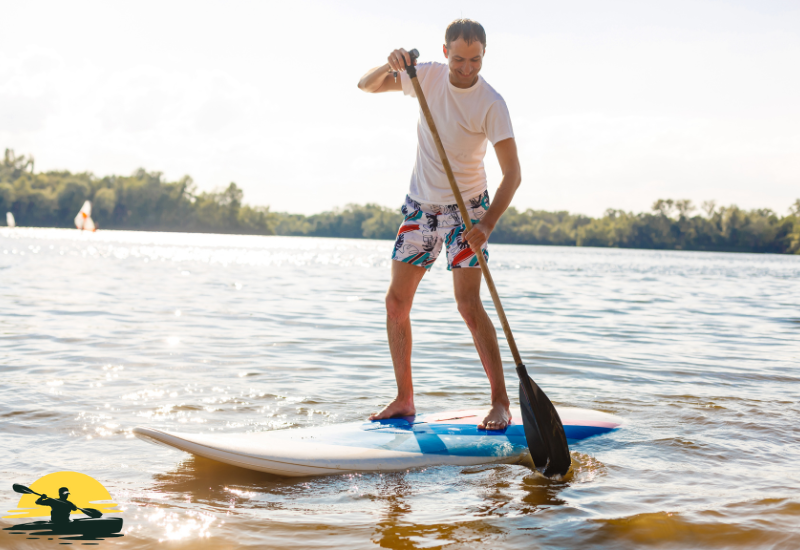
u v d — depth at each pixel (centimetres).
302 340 595
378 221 14462
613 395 402
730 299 1239
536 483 253
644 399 391
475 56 305
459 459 282
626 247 11719
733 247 10956
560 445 263
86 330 607
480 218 335
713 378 459
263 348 546
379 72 328
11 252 2322
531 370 482
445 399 391
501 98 315
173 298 948
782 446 296
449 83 316
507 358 530
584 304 1046
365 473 266
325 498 236
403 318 340
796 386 436
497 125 313
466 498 236
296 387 407
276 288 1220
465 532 203
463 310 333
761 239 10750
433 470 272
